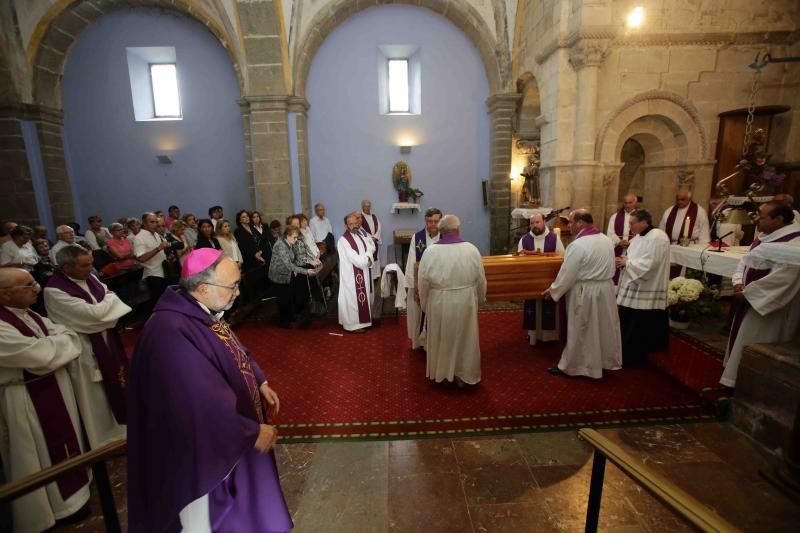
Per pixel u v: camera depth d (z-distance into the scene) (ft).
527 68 26.61
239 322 19.44
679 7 20.29
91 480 9.12
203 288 5.34
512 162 31.40
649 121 22.06
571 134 21.79
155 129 31.04
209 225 19.36
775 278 9.75
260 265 22.61
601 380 12.95
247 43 27.50
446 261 11.82
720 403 10.82
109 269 18.24
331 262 23.34
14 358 6.92
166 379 4.71
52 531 7.75
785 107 19.97
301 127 29.76
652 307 13.29
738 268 11.44
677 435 10.09
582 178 21.31
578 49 20.33
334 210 32.53
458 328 12.05
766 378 9.48
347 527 7.61
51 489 7.68
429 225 14.74
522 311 20.07
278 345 16.70
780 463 8.50
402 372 13.96
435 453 9.66
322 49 30.76
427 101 31.68
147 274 19.86
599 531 7.25
